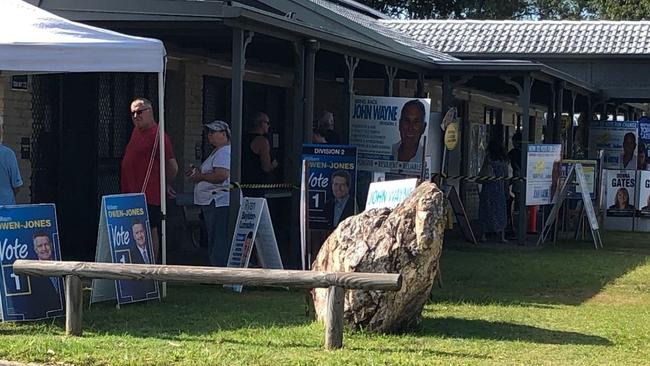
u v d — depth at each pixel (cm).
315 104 1884
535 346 739
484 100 2459
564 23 2414
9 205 818
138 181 981
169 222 1362
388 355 680
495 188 1582
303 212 1005
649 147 2117
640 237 1758
